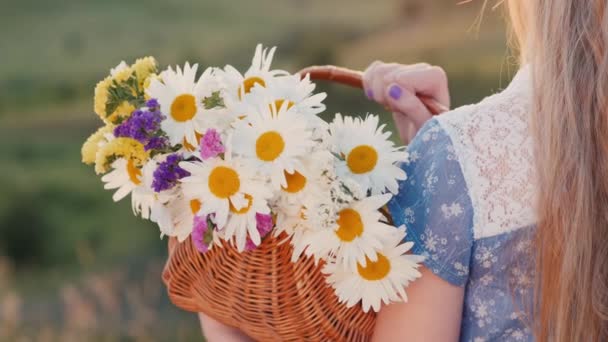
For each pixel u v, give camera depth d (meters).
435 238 1.22
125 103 1.32
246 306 1.29
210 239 1.24
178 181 1.26
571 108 1.16
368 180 1.23
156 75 1.32
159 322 4.50
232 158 1.23
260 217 1.23
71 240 8.95
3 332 4.12
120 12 18.91
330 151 1.24
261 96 1.26
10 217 9.39
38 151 12.37
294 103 1.26
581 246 1.17
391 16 16.22
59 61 16.67
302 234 1.24
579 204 1.16
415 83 1.52
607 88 1.15
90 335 3.89
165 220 1.28
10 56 16.88
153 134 1.26
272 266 1.27
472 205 1.20
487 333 1.24
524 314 1.23
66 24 18.27
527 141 1.20
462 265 1.22
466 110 1.23
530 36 1.20
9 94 15.37
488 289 1.23
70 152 12.38
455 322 1.24
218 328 1.41
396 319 1.24
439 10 15.10
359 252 1.21
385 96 1.54
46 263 8.40
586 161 1.16
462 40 13.29
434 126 1.23
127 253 7.85
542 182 1.17
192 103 1.26
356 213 1.22
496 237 1.21
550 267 1.19
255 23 17.86
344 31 16.25
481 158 1.20
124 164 1.31
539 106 1.18
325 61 15.19
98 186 10.65
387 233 1.21
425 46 13.77
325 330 1.28
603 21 1.15
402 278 1.22
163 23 18.48
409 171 1.25
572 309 1.19
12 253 8.95
